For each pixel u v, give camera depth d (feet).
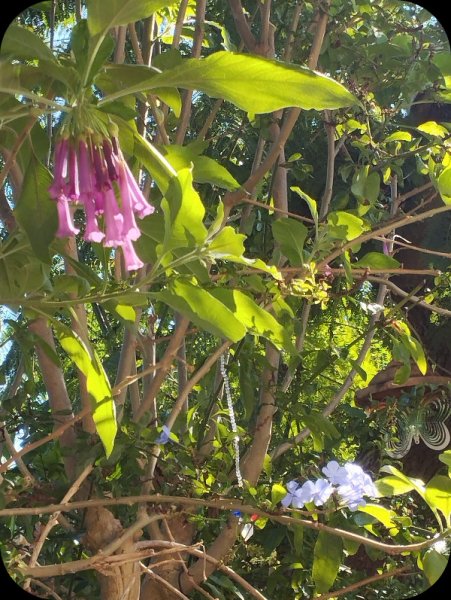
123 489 6.77
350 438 10.25
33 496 6.49
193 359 10.09
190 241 4.42
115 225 3.98
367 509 6.35
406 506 8.30
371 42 8.93
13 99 4.41
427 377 8.95
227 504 6.21
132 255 4.04
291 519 6.09
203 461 7.56
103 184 3.97
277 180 8.35
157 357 10.43
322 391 10.75
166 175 4.74
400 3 8.93
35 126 4.85
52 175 4.43
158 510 6.69
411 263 12.28
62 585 7.55
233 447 8.05
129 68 4.62
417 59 8.73
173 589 6.21
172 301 4.50
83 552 7.36
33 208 4.41
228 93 4.38
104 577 6.02
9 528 7.25
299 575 7.67
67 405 6.84
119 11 3.98
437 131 8.04
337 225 6.86
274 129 8.32
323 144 12.19
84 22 4.13
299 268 6.69
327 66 8.81
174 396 11.00
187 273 5.10
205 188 9.30
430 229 11.98
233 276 6.70
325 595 6.40
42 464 7.29
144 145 4.56
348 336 12.92
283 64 4.17
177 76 4.28
